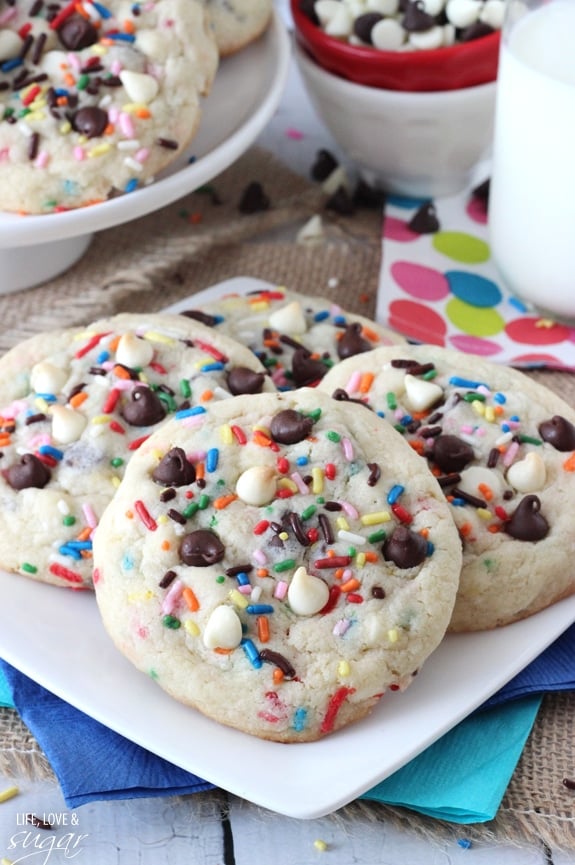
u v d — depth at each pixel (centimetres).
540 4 56
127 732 45
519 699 48
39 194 56
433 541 47
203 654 45
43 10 58
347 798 43
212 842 46
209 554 46
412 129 62
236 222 64
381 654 45
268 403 49
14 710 48
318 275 62
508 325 59
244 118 60
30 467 49
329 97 63
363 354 52
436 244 63
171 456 47
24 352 53
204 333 53
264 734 45
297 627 46
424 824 46
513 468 49
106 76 56
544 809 46
